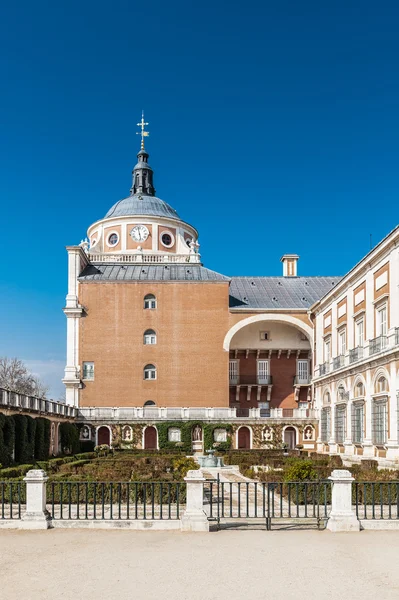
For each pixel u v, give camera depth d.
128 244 67.00
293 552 12.90
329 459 37.00
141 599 9.68
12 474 26.33
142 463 34.78
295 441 55.78
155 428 55.09
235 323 58.72
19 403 36.44
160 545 13.59
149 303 58.69
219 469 37.78
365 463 32.28
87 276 59.53
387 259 35.44
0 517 16.77
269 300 62.22
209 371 57.88
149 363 57.72
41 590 10.12
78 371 57.06
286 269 70.00
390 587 10.33
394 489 19.81
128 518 16.05
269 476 25.91
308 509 18.97
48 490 19.89
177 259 65.19
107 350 57.59
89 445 53.78
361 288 41.22
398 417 32.94
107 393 56.97
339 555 12.63
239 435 55.81
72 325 57.88
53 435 45.78
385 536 14.69
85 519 15.87
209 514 17.95
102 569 11.44
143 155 76.19
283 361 62.72
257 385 61.56
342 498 15.74
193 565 11.74
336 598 9.74
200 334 58.34
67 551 12.98
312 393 58.44
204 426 54.72
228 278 59.97
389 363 34.44
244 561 12.09
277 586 10.38
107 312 58.19
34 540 14.14
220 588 10.25
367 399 38.47
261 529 15.57
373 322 38.06
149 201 71.19
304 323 58.94
